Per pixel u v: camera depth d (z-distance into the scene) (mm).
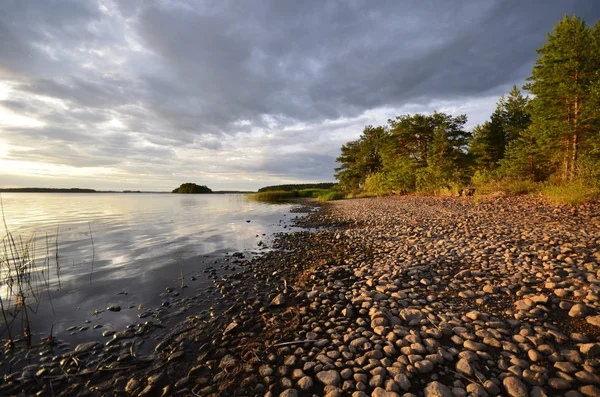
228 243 11125
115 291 6051
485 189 20750
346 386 2887
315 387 2947
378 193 39094
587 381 2691
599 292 4273
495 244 7742
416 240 9438
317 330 4109
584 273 5117
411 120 32531
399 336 3779
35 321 4742
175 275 7113
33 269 7582
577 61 16109
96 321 4730
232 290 6051
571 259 5832
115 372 3414
